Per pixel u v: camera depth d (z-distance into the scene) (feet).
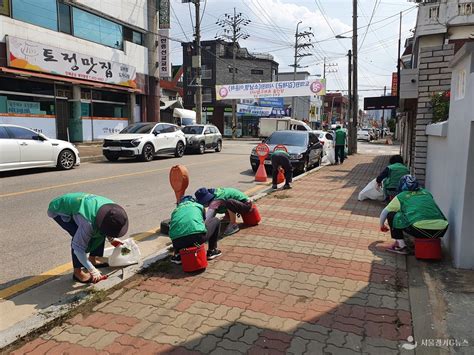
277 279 14.12
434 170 21.38
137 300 12.56
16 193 29.43
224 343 10.27
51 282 14.19
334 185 34.55
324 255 16.46
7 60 51.55
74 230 13.79
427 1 45.96
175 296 12.83
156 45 82.64
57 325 11.09
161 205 26.73
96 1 65.98
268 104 165.99
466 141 13.93
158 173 41.42
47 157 40.73
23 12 53.93
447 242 16.34
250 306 12.18
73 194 13.66
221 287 13.48
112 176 38.73
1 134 36.73
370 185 27.14
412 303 12.20
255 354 9.82
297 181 36.99
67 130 64.08
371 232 19.81
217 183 36.94
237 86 95.20
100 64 67.26
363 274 14.51
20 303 12.66
